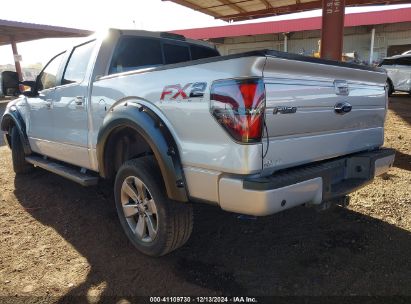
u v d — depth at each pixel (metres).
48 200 4.73
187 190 2.78
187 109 2.65
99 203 4.58
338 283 2.79
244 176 2.43
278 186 2.38
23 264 3.21
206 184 2.62
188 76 2.66
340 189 2.99
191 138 2.67
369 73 3.36
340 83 3.05
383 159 3.44
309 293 2.68
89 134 3.79
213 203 2.62
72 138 4.12
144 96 3.02
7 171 6.17
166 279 2.91
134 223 3.42
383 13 23.94
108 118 3.28
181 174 2.76
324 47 6.79
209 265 3.09
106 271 3.06
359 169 3.28
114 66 3.84
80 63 4.08
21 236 3.74
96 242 3.57
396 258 3.10
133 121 2.99
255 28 27.05
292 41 28.41
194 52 4.83
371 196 4.48
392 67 16.70
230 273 2.97
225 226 3.81
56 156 4.68
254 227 3.77
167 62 4.44
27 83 4.99
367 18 24.36
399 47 25.89
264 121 2.40
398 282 2.77
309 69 2.70
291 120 2.59
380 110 3.66
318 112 2.83
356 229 3.64
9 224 4.04
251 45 29.84
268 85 2.40
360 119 3.37
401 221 3.79
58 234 3.77
